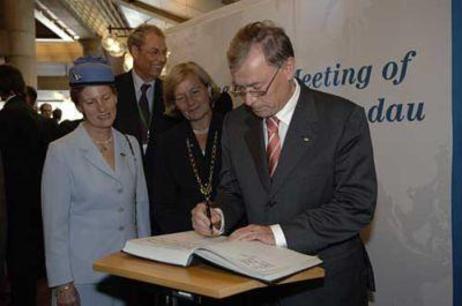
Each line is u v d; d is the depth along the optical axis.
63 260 1.75
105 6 8.48
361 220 1.36
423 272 1.92
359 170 1.39
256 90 1.33
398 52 1.98
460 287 1.81
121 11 8.98
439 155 1.85
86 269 1.78
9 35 7.36
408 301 1.98
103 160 1.84
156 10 7.72
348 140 1.40
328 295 1.41
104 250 1.81
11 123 3.26
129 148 1.97
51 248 1.75
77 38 11.68
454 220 1.81
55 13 9.17
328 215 1.35
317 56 2.31
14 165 3.23
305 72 2.37
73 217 1.81
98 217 1.81
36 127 3.37
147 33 2.56
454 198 1.81
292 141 1.41
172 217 2.08
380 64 2.04
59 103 15.02
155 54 2.54
